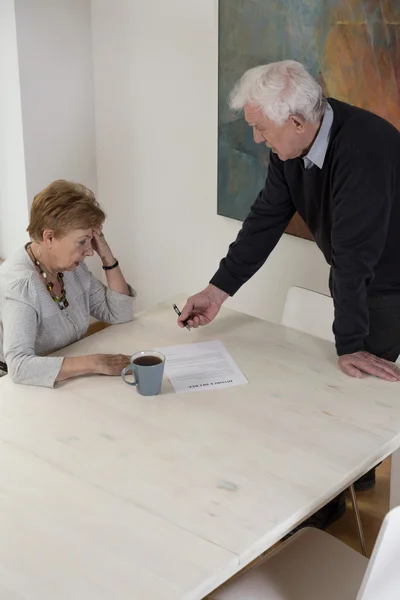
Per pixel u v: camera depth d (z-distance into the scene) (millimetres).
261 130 2131
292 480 1663
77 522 1531
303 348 2244
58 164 3803
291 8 2986
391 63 2775
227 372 2100
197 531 1509
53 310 2217
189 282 3824
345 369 2113
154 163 3742
